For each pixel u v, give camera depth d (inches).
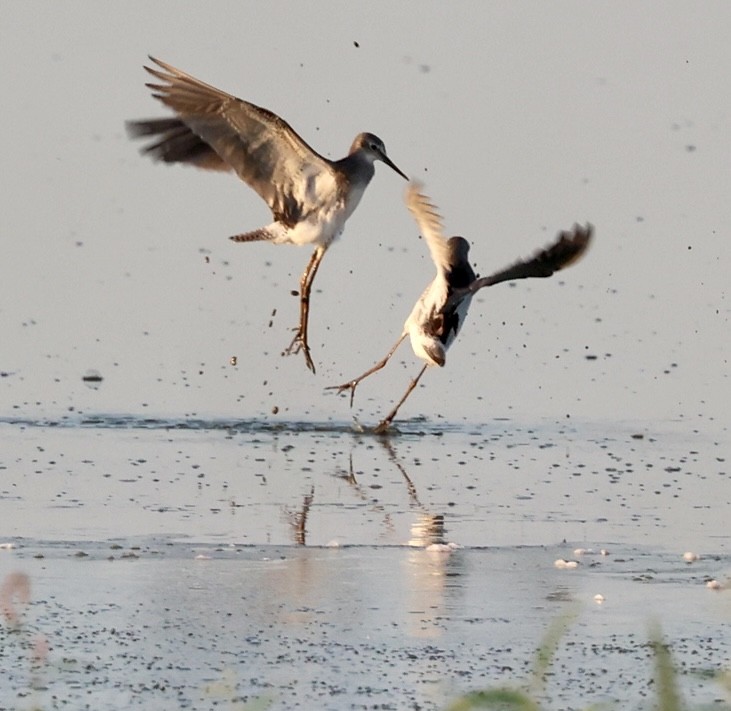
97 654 415.5
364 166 632.4
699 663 415.8
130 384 797.9
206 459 666.8
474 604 465.7
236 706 379.2
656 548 532.1
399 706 382.3
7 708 377.4
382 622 446.6
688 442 710.5
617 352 864.3
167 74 589.0
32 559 503.8
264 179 607.8
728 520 572.4
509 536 546.6
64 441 692.1
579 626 446.9
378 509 584.7
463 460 674.2
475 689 394.0
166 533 542.0
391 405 778.8
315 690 392.2
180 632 434.3
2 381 792.9
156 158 626.8
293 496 603.5
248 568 499.5
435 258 666.8
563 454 686.5
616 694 394.0
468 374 831.7
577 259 447.2
